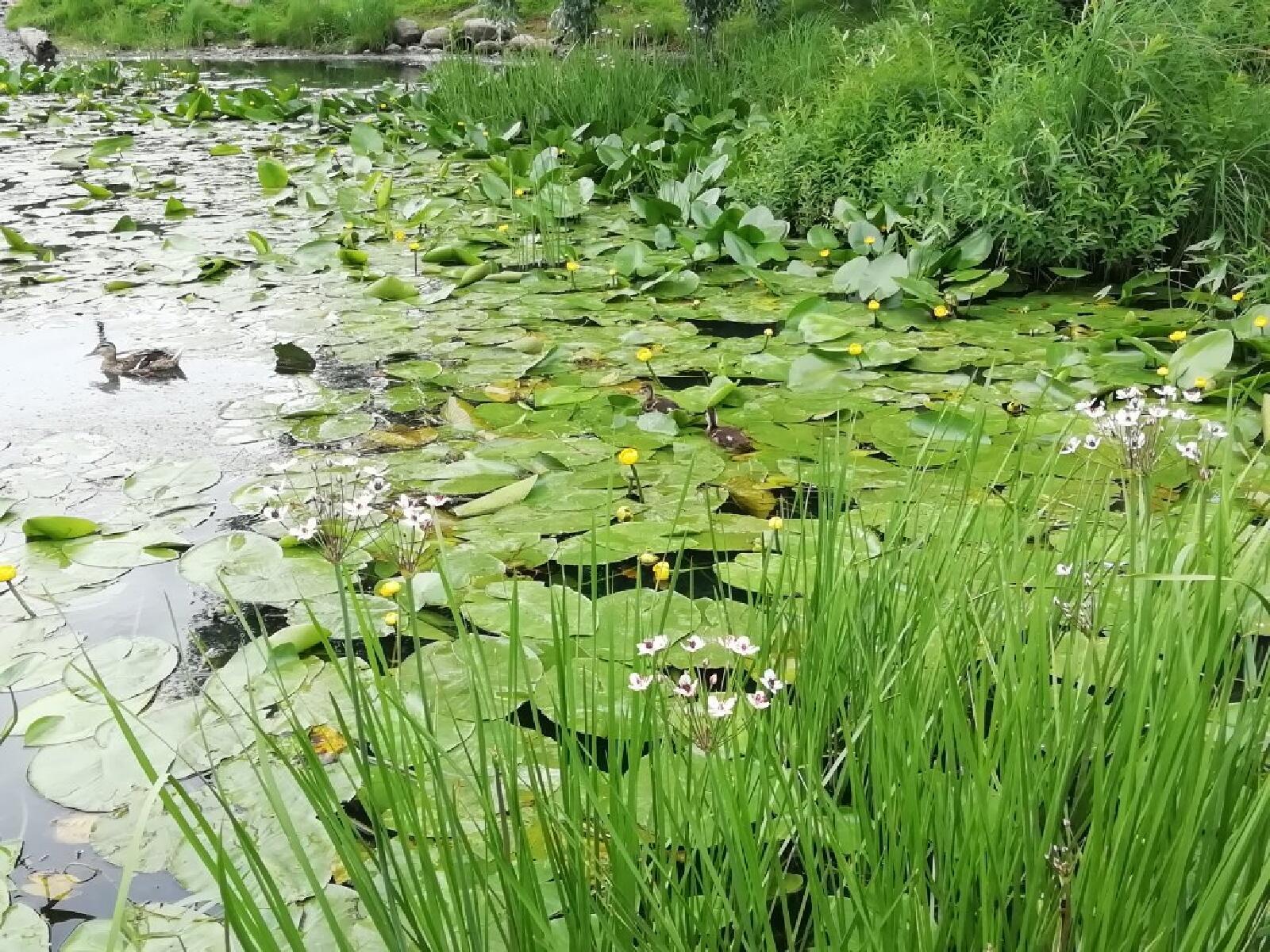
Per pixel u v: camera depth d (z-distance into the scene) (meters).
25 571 2.02
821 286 3.92
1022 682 1.10
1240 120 3.95
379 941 1.20
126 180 6.13
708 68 7.88
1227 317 3.47
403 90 9.67
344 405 2.84
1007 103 4.12
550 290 3.96
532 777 1.07
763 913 0.99
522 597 1.85
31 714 1.61
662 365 3.12
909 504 1.62
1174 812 0.97
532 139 6.77
